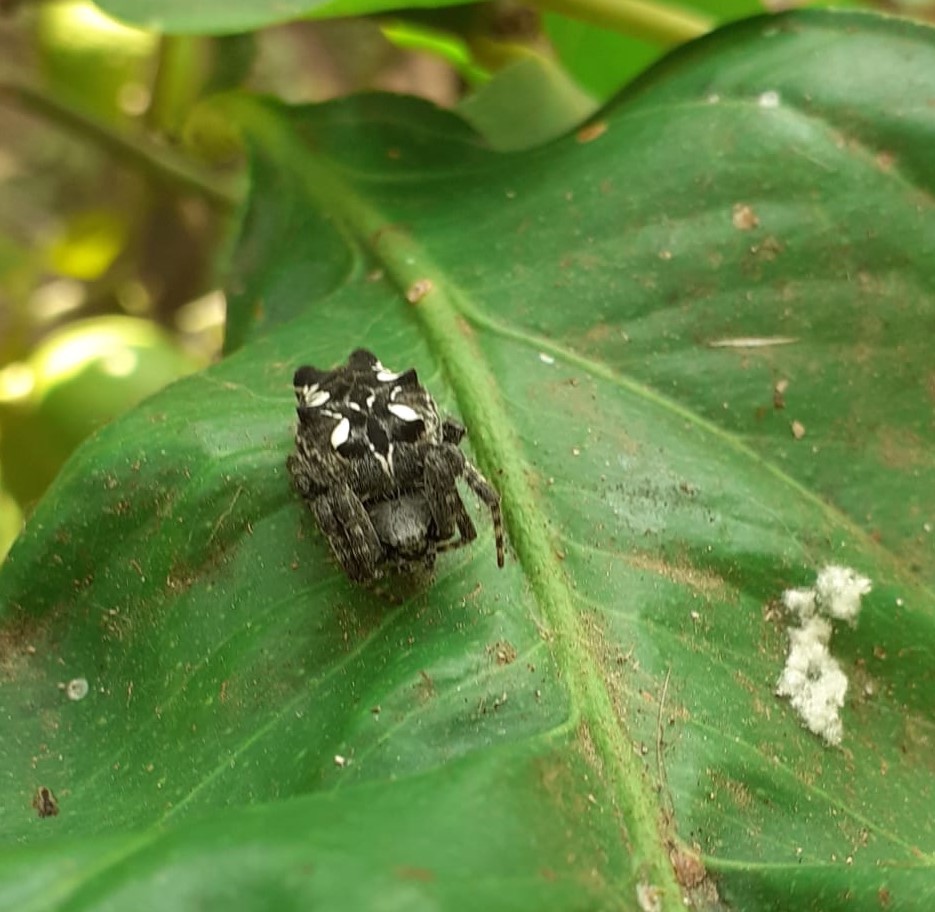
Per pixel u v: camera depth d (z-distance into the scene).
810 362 0.13
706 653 0.12
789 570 0.12
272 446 0.12
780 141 0.13
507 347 0.13
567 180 0.13
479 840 0.10
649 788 0.11
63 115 0.17
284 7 0.13
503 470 0.12
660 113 0.13
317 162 0.14
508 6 0.16
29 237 0.22
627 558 0.12
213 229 0.20
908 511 0.12
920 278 0.13
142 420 0.12
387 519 0.11
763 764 0.11
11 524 0.17
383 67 0.20
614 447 0.12
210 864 0.09
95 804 0.11
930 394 0.13
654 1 0.17
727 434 0.13
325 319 0.13
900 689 0.12
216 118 0.16
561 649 0.11
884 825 0.11
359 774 0.11
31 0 0.17
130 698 0.12
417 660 0.11
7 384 0.16
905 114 0.13
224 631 0.12
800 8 0.13
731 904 0.11
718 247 0.13
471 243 0.13
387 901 0.09
